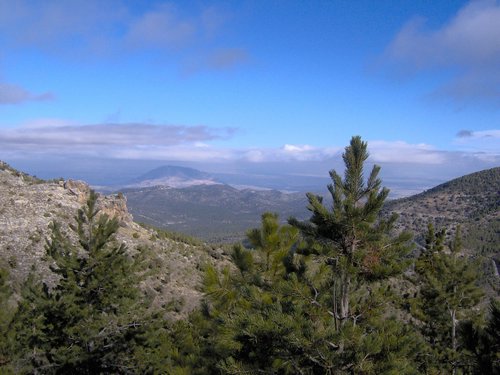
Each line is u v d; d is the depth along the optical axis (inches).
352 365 299.7
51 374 603.8
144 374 637.9
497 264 3567.9
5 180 2145.7
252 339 312.7
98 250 671.8
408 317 1062.4
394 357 297.1
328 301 368.8
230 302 393.1
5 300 608.7
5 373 529.3
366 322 357.7
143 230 2500.0
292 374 336.5
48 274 1429.6
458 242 1082.1
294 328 291.7
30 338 585.3
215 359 381.1
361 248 359.3
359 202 359.9
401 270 352.8
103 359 641.6
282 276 396.2
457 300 958.4
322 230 360.2
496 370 293.9
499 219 5241.1
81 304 641.6
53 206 1963.6
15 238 1584.6
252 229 424.2
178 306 1451.8
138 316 676.7
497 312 308.0
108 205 2367.1
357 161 359.9
